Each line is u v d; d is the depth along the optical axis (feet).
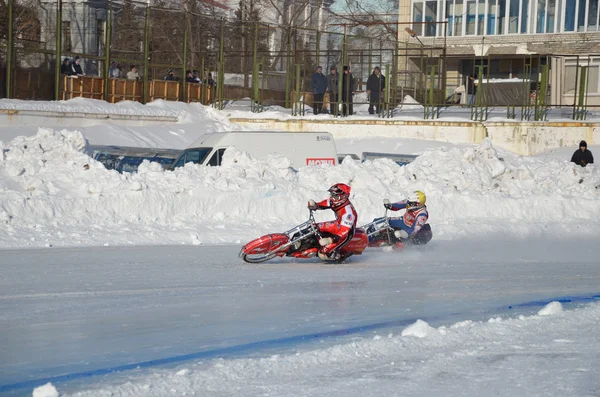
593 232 64.64
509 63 155.02
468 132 117.08
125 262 41.68
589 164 79.82
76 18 144.87
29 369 20.99
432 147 114.73
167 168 77.10
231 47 141.79
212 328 26.30
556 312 28.96
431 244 54.95
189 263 42.14
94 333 25.29
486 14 155.63
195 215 59.47
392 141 116.78
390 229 50.08
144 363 21.71
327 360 21.54
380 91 124.47
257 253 41.83
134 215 56.80
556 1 149.28
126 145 101.55
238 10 192.95
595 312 28.96
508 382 19.49
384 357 22.07
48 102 102.22
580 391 18.71
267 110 130.62
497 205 69.21
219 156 76.38
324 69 145.79
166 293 32.76
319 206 42.96
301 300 31.94
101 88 114.83
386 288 35.63
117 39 156.25
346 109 125.80
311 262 44.27
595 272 42.86
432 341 23.84
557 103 148.56
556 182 75.87
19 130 93.09
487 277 40.09
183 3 170.81
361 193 65.72
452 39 157.89
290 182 65.10
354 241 44.24
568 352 22.74
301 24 207.31
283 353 23.06
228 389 18.79
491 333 25.21
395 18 221.05
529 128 116.37
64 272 37.63
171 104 122.62
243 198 61.36
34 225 51.52
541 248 54.70
